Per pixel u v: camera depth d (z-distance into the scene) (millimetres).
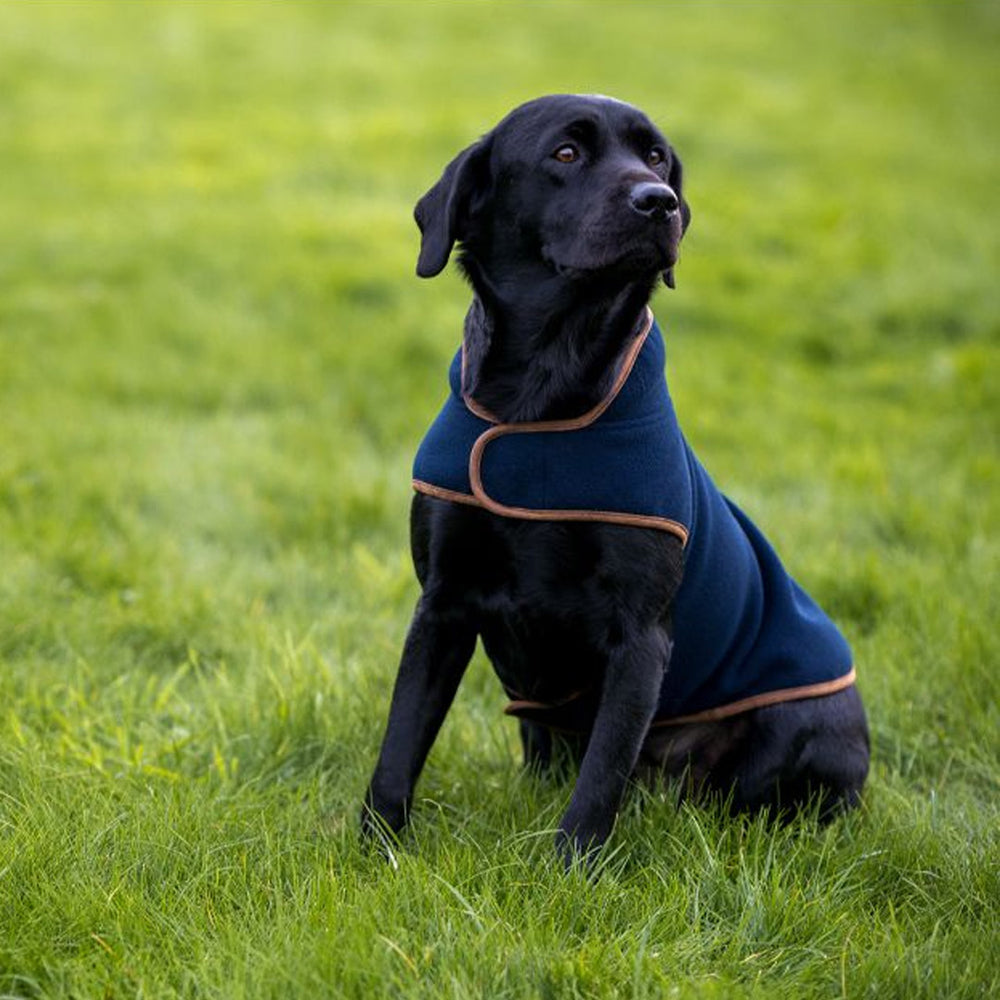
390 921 3789
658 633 4582
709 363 11625
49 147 17906
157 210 15375
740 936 3900
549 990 3564
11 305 12180
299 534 7992
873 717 5828
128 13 25484
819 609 5430
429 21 26062
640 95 21422
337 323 12102
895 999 3650
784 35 26766
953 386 11234
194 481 8531
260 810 4691
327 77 21906
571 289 4523
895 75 24359
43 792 4613
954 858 4434
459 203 4746
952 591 6961
